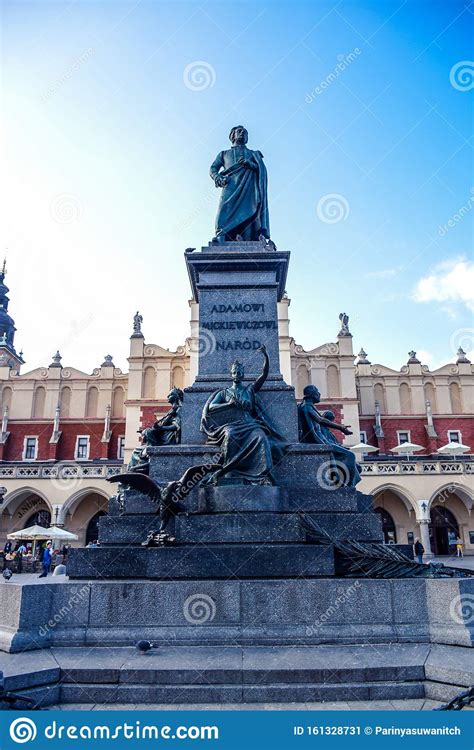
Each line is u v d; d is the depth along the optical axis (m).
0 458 44.69
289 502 7.27
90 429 46.12
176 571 6.24
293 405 8.38
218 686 4.71
